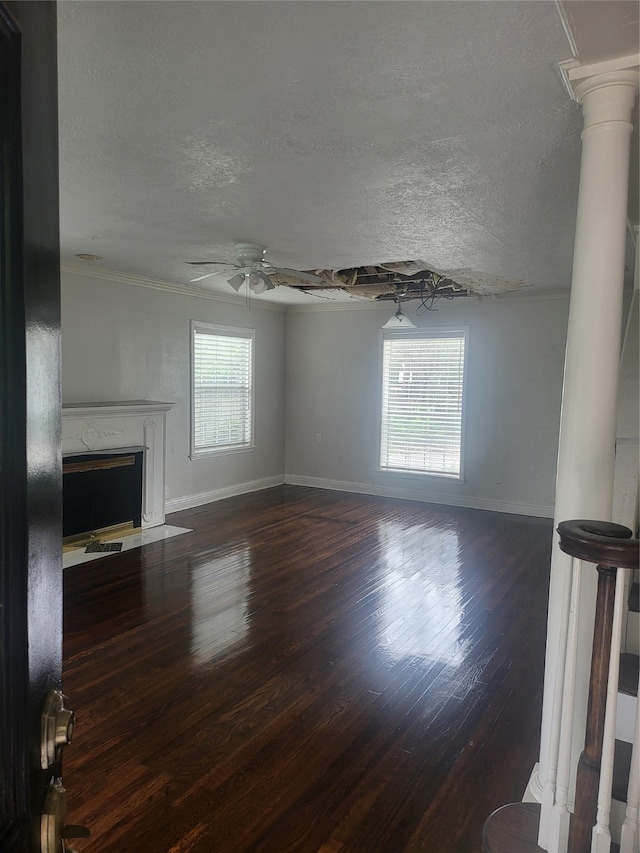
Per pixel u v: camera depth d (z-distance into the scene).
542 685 2.87
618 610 1.45
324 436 7.64
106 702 2.66
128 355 5.64
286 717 2.57
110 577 4.28
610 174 1.71
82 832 0.74
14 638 0.62
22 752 0.63
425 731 2.49
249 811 2.01
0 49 0.57
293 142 2.34
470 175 2.68
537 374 6.22
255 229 3.71
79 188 2.92
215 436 6.79
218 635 3.36
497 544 5.26
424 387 6.90
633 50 1.59
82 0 1.45
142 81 1.87
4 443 0.59
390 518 6.16
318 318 7.55
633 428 2.46
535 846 1.68
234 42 1.65
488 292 6.13
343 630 3.46
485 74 1.80
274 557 4.80
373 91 1.92
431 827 1.96
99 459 5.10
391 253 4.34
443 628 3.51
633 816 1.46
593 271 1.75
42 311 0.66
